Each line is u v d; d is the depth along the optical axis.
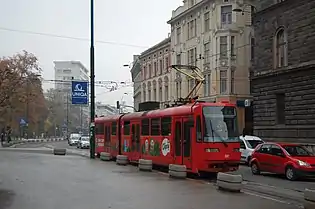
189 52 59.31
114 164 29.62
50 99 118.31
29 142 90.75
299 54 34.16
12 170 24.45
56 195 14.82
